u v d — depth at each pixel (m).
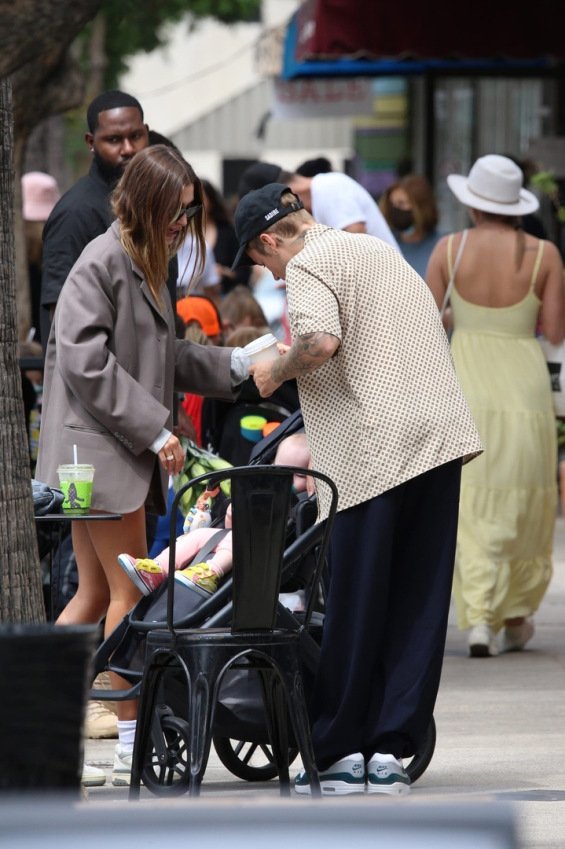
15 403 12.30
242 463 20.22
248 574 12.70
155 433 14.81
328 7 37.75
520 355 22.25
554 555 32.03
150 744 14.63
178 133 81.62
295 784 14.40
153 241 14.96
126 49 70.44
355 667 13.97
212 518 16.02
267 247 14.59
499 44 38.31
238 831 5.75
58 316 15.05
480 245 22.25
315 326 13.80
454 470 14.27
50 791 8.24
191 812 5.86
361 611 13.95
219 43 102.06
